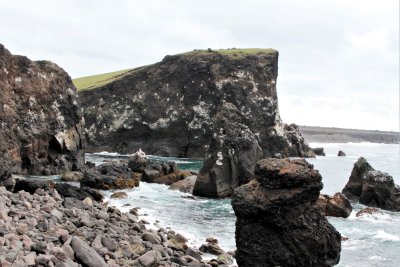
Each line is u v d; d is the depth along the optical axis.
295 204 18.59
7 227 16.05
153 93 98.25
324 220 19.44
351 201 38.97
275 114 91.88
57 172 53.34
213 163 39.66
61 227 18.47
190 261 18.52
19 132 51.12
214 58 94.56
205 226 27.11
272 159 19.81
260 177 19.16
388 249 23.20
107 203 30.94
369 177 37.19
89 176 40.47
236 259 19.25
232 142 40.47
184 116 94.44
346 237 25.42
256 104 90.69
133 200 34.78
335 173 65.00
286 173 18.55
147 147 96.62
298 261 18.33
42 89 55.12
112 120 99.38
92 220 20.92
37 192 25.88
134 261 16.58
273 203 18.41
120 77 106.12
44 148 54.19
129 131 98.31
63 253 14.60
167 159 86.44
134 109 98.44
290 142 93.44
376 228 28.08
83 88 105.56
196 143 92.56
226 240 23.78
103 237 17.95
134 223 23.11
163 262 17.14
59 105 56.81
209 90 93.12
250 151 41.19
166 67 99.06
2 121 49.22
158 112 96.75
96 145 99.56
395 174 66.19
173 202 35.38
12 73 52.94
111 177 41.47
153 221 26.89
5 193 22.42
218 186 38.88
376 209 33.12
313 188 18.83
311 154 96.62
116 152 97.88
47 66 57.41
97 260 15.02
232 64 93.00
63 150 56.59
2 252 13.46
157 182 46.69
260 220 18.75
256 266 18.59
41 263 13.52
